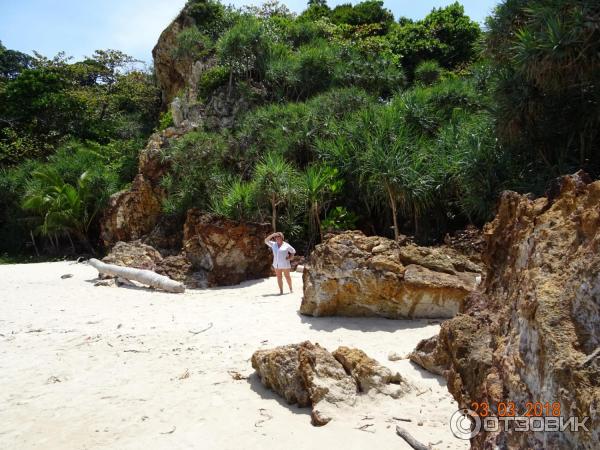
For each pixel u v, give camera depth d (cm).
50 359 718
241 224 1341
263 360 574
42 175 2673
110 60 4384
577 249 289
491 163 1273
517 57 1157
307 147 1972
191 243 1385
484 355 368
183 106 2578
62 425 501
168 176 2172
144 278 1310
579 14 1037
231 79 2488
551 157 1273
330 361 525
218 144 2159
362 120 1781
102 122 3825
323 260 883
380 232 1792
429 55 2936
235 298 1123
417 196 1457
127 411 526
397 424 456
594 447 219
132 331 857
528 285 306
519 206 393
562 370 245
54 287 1390
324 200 1792
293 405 518
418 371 595
